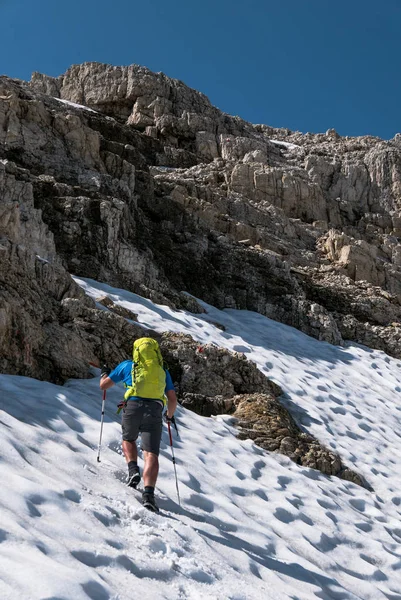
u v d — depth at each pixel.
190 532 5.64
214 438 9.77
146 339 6.60
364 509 9.83
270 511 7.98
